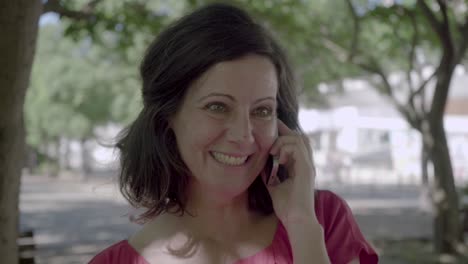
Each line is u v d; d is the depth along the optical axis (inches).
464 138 1085.8
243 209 69.4
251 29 61.9
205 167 62.9
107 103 1066.7
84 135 1187.9
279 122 70.7
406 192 935.0
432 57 617.6
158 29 295.3
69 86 1031.6
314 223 65.2
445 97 351.9
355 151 1186.0
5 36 125.9
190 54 60.8
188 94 62.5
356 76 525.0
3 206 142.8
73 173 1510.8
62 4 261.9
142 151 68.9
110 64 978.7
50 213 662.5
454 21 350.0
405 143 1162.6
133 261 65.5
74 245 420.5
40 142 1462.8
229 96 60.2
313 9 426.9
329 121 1108.5
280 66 65.3
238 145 61.1
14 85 131.6
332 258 69.6
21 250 233.1
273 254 66.2
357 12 406.3
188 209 68.4
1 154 139.3
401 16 325.4
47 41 1052.5
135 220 72.2
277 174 70.5
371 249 70.4
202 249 66.4
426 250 374.0
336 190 952.9
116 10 292.8
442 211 357.4
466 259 342.3
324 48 449.7
